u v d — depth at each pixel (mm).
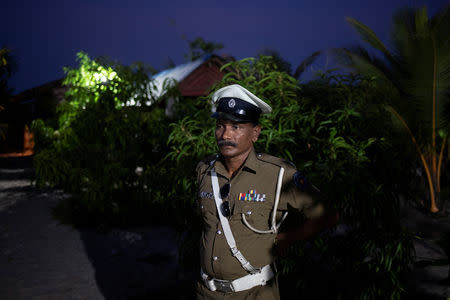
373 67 6172
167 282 3459
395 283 2424
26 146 18453
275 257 1562
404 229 2506
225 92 1516
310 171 2486
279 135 2467
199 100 2965
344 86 2580
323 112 2621
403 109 5754
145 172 4590
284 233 1513
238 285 1481
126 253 4285
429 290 3137
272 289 1551
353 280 2588
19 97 15016
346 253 2600
